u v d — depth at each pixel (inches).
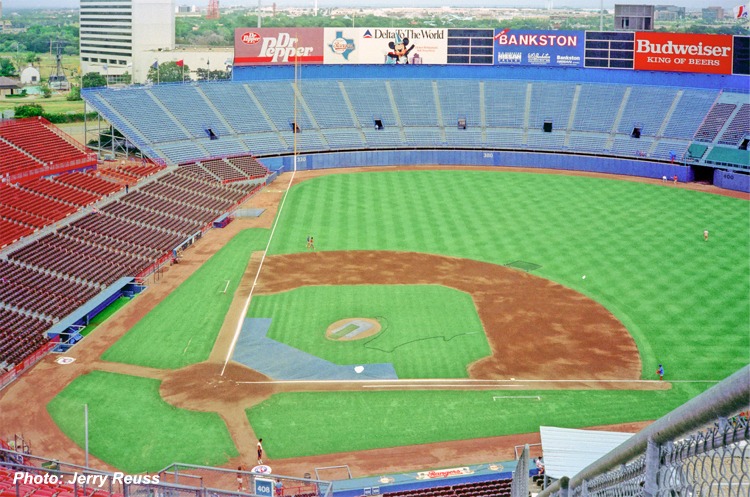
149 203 3668.8
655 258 3152.1
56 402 2037.4
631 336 2421.3
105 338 2434.8
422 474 1690.5
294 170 4800.7
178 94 4926.2
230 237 3486.7
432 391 2097.7
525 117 5162.4
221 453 1806.1
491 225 3627.0
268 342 2401.6
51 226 3127.5
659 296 2746.1
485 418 1961.1
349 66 5433.1
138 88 4822.8
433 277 2952.8
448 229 3565.5
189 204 3796.8
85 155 3932.1
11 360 2222.0
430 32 5388.8
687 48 5049.2
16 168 3528.5
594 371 2201.0
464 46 5408.5
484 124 5142.7
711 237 3440.0
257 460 1780.3
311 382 2151.8
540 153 4921.3
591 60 5315.0
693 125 4810.5
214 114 4886.8
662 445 297.6
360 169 4886.8
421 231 3540.8
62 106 7396.7
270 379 2167.8
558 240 3390.7
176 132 4630.9
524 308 2647.6
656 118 4950.8
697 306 2655.0
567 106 5196.9
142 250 3157.0
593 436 1353.3
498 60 5418.3
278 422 1946.4
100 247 3083.2
